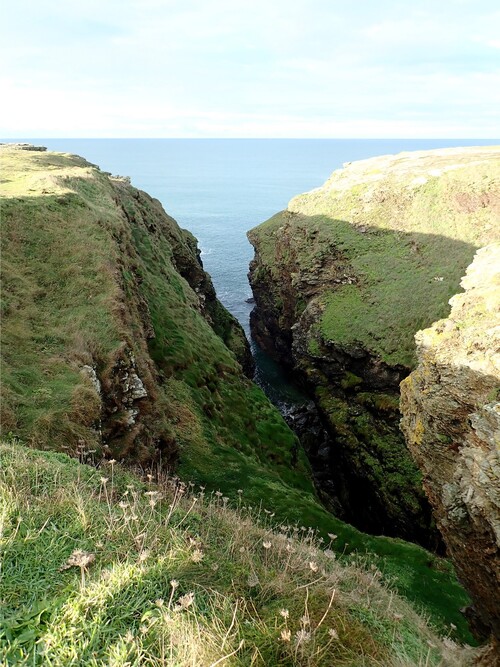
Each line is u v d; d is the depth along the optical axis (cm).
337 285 4747
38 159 4406
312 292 4978
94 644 403
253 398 3238
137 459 1477
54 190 2570
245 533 767
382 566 1752
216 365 3159
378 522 3325
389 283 4341
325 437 4228
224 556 634
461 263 4075
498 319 1373
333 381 4153
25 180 2889
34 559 495
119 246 2567
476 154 6306
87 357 1495
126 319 1888
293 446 3014
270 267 6162
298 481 2708
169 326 2978
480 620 1297
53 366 1389
